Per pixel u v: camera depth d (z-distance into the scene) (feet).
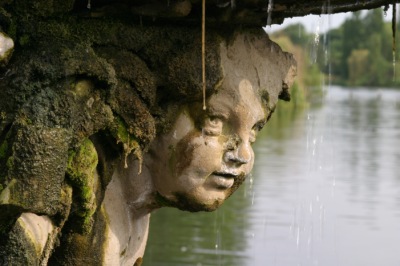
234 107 14.16
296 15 14.52
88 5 12.98
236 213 49.32
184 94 13.80
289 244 43.14
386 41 241.76
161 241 43.21
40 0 12.69
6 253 11.76
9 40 12.02
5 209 11.50
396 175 64.18
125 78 13.26
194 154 14.07
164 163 14.26
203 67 13.41
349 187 58.75
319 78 132.05
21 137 11.55
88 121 12.35
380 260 40.68
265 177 61.21
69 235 13.51
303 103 124.47
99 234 14.03
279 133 93.30
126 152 13.21
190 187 14.20
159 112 13.93
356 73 250.78
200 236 44.60
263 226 46.09
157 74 13.70
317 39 17.42
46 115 11.90
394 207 51.88
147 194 14.56
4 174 11.51
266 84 14.66
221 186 14.34
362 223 47.75
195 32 13.84
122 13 13.47
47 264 13.85
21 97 11.91
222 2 13.51
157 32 13.65
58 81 12.09
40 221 12.05
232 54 14.17
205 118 14.10
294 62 15.24
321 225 46.83
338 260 40.50
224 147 14.24
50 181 11.69
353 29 243.60
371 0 14.17
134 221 14.83
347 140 91.15
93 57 12.35
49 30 12.80
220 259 40.86
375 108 157.79
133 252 14.99
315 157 71.61
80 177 12.38
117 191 14.46
